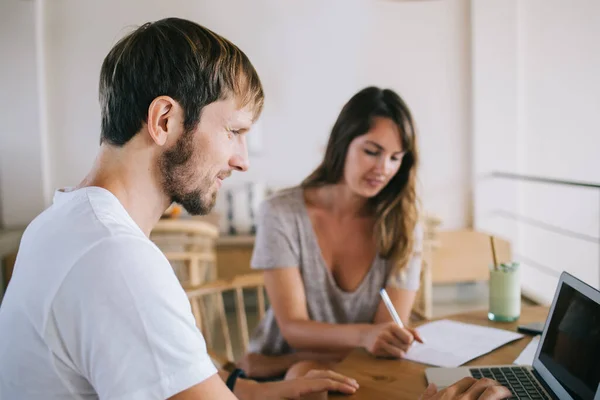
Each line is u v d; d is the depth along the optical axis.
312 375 1.06
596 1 3.64
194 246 2.76
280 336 1.50
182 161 0.75
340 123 1.49
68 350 0.63
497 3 4.01
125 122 0.74
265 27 4.12
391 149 1.41
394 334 1.16
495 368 1.03
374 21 4.14
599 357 0.79
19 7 3.85
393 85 4.18
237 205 4.11
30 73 3.91
